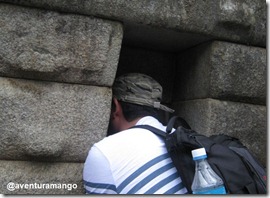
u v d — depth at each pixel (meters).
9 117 1.53
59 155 1.61
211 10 1.87
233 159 1.34
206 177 1.27
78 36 1.62
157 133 1.44
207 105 1.92
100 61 1.66
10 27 1.53
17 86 1.55
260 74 2.02
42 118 1.57
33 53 1.56
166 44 2.07
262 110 2.04
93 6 1.64
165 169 1.35
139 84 1.61
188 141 1.33
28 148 1.55
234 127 1.96
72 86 1.64
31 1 1.55
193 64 2.07
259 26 2.01
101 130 1.67
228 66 1.94
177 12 1.79
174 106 2.21
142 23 1.75
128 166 1.34
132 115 1.62
